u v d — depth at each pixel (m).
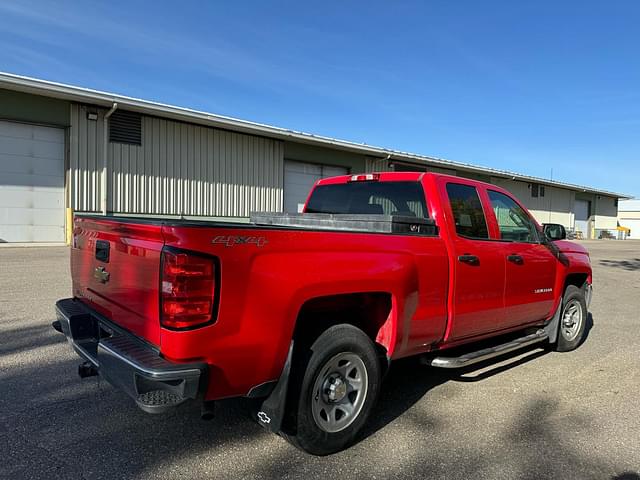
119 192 16.94
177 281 2.54
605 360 5.62
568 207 43.28
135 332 2.95
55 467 2.96
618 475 3.06
